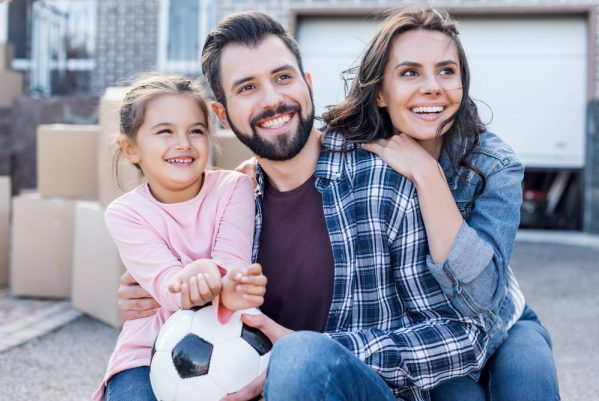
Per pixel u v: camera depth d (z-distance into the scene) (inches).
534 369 61.0
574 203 274.1
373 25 263.6
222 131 129.0
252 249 65.6
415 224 60.6
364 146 64.3
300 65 65.4
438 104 62.1
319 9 264.5
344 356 51.1
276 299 64.5
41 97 251.1
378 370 56.4
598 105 250.8
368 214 61.5
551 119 261.6
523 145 264.2
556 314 148.1
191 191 67.6
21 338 126.1
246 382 54.7
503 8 257.0
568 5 253.3
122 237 64.9
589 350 123.3
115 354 64.6
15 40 309.7
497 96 263.9
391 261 62.0
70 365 112.7
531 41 260.4
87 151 152.8
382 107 67.0
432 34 62.7
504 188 60.7
